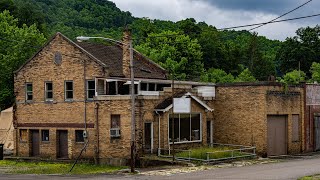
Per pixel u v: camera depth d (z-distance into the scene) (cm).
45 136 3906
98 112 3522
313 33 9900
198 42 8512
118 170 3033
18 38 5753
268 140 3875
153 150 3447
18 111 4041
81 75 3694
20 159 3875
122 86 3800
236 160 3478
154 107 3469
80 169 3181
